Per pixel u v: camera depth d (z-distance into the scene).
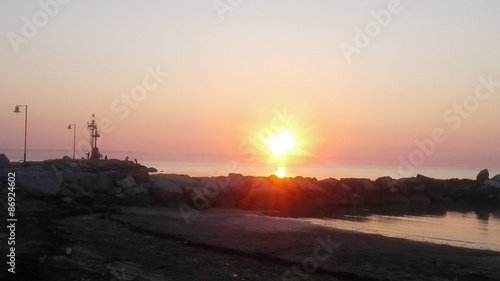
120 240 20.17
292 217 32.50
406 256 19.28
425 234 27.55
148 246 19.31
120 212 29.38
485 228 31.67
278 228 25.72
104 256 16.78
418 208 43.22
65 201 30.59
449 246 22.20
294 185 41.97
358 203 43.06
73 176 35.72
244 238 22.28
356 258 18.64
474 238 27.12
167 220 27.42
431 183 48.41
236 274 15.63
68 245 18.06
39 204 28.97
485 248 23.09
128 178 37.06
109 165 57.28
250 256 18.20
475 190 48.56
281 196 38.72
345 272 16.14
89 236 20.53
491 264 18.30
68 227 22.42
